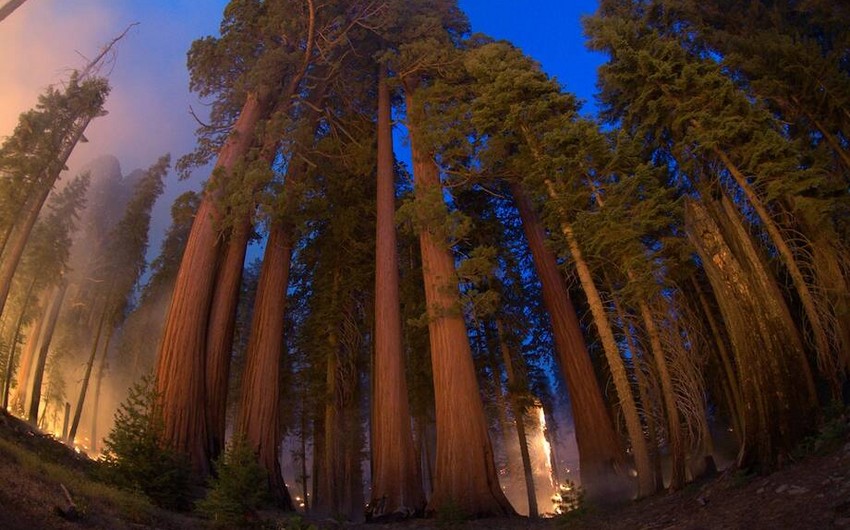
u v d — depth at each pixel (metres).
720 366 17.19
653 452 16.16
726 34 16.17
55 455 14.80
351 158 28.00
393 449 19.09
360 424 28.53
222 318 21.28
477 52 20.45
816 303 12.07
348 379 27.69
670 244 13.74
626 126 15.88
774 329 10.55
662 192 13.31
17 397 31.27
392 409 19.75
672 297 15.23
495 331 26.69
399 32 29.16
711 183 13.44
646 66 14.30
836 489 6.99
